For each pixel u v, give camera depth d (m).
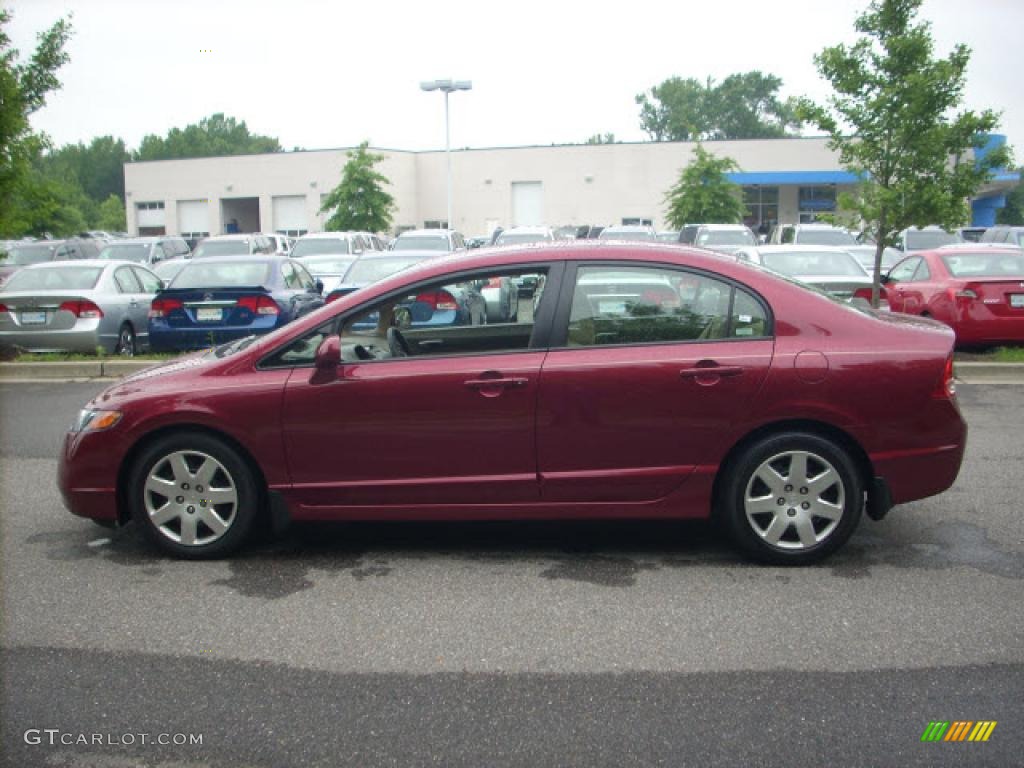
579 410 5.16
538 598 4.88
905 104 12.77
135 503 5.46
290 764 3.41
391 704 3.82
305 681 4.02
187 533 5.46
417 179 52.09
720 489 5.30
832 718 3.67
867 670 4.05
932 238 27.64
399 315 5.45
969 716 3.68
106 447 5.40
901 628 4.46
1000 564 5.28
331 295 12.79
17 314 12.59
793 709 3.74
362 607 4.80
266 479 5.35
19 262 26.94
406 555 5.56
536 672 4.07
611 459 5.20
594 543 5.73
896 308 13.63
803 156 47.81
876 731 3.58
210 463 5.39
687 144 48.75
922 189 12.90
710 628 4.48
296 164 51.62
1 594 5.00
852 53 13.10
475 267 5.40
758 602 4.79
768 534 5.21
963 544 5.61
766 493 5.22
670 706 3.77
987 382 11.09
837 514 5.18
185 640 4.43
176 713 3.77
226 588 5.07
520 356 5.23
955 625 4.49
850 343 5.14
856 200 13.88
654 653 4.23
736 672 4.05
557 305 5.28
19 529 6.10
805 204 50.12
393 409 5.23
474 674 4.06
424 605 4.81
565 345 5.24
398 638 4.42
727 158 38.12
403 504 5.33
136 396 5.39
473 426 5.21
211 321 12.30
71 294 12.59
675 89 102.44
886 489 5.15
